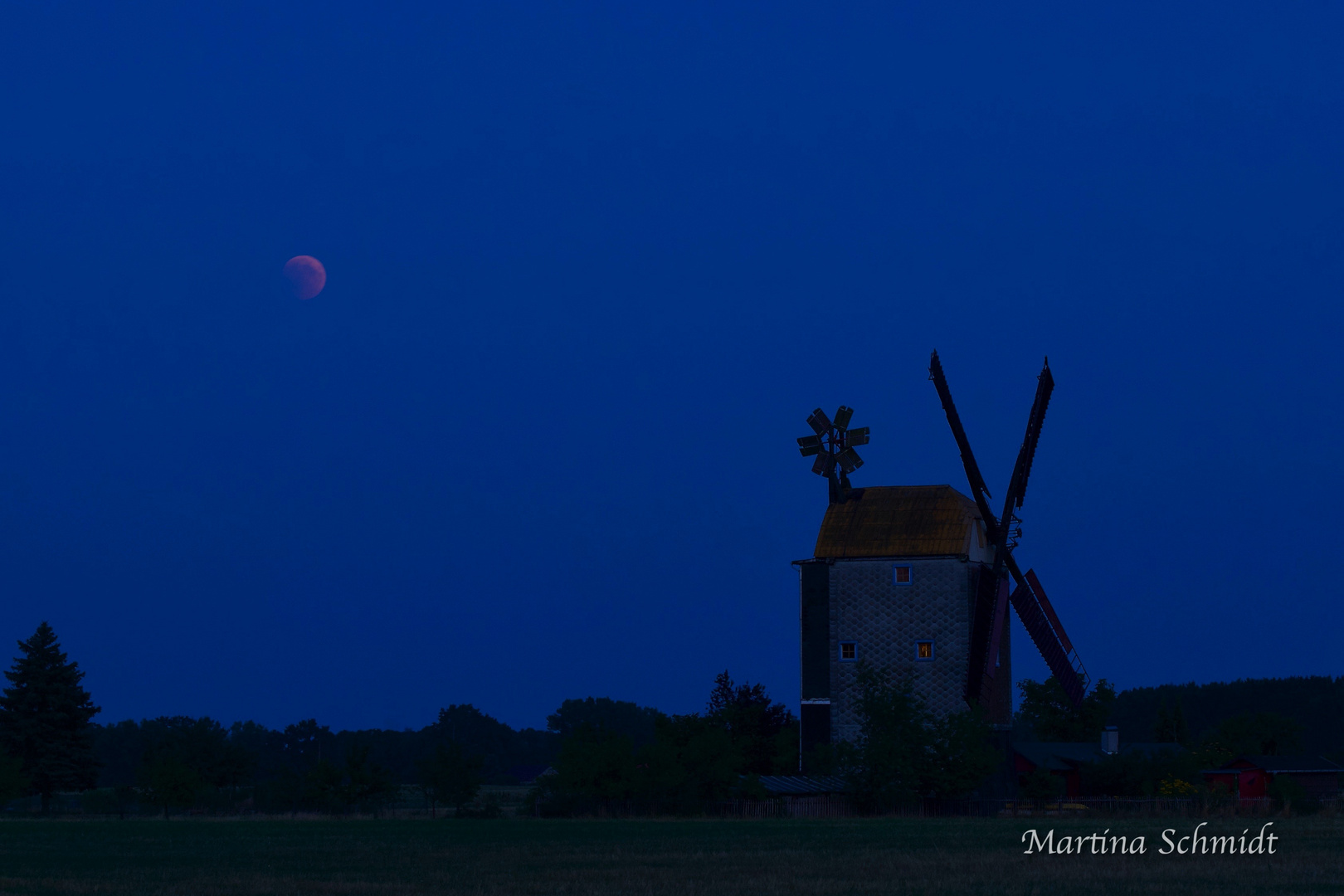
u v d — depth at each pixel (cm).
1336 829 7331
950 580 10912
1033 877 4672
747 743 10738
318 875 4894
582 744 10056
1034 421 11188
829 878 4681
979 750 9794
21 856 5850
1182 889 4262
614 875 4822
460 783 10281
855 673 10625
